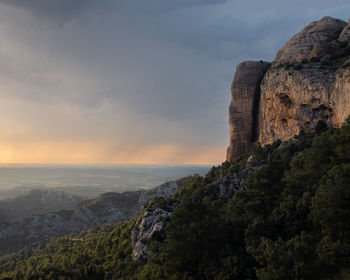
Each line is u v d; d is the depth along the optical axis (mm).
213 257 29531
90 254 75250
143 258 47719
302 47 83938
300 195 33906
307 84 65750
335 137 31297
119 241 70562
